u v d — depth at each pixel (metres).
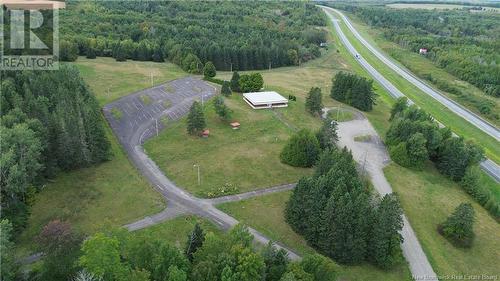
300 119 160.00
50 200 98.12
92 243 62.19
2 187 88.12
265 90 190.25
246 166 121.62
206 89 186.62
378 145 143.38
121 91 172.88
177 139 135.00
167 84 188.88
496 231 105.56
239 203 103.94
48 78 138.12
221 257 68.12
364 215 86.62
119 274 62.28
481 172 128.50
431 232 101.00
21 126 95.81
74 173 109.94
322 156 105.25
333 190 91.06
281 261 75.06
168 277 63.91
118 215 95.25
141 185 107.75
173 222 94.31
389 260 86.56
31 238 85.56
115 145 127.81
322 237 88.88
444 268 89.81
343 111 172.12
